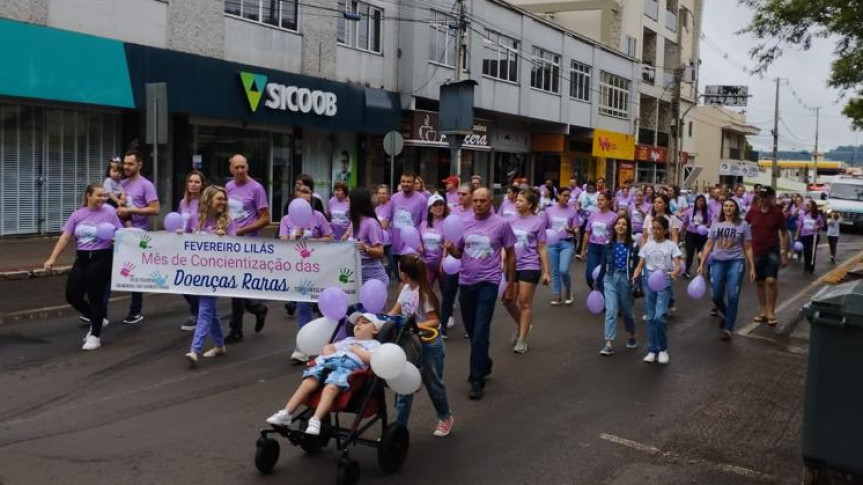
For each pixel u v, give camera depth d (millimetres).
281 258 8188
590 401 7289
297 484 5117
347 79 24656
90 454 5500
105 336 9188
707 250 10562
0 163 16234
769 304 11602
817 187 58562
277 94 21516
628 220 9242
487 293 7332
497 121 35250
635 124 47375
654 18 50812
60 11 16234
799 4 11758
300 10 22609
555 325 10984
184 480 5109
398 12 26562
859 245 29984
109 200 10133
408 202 11828
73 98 16266
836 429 4039
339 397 5152
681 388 7852
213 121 20922
